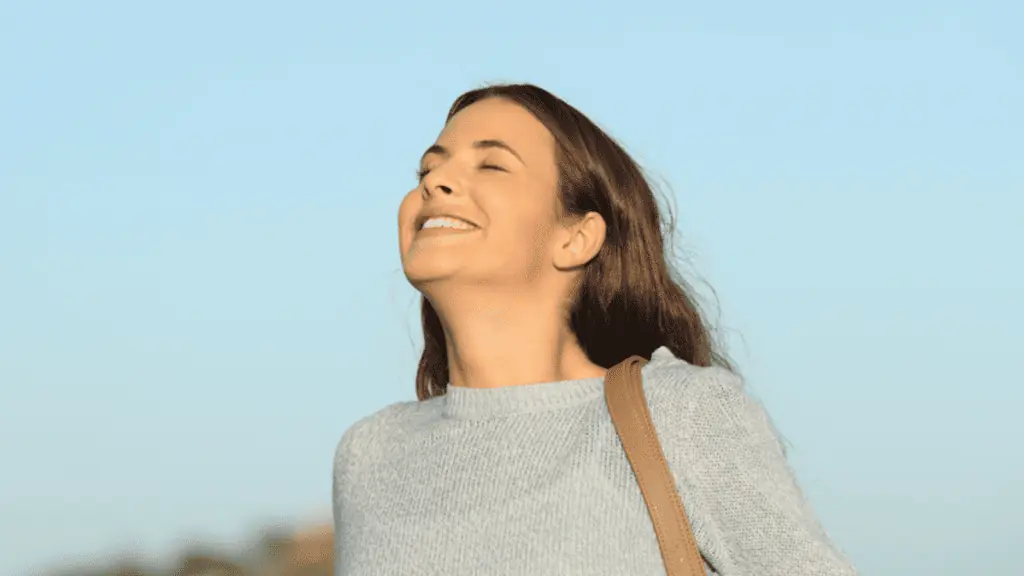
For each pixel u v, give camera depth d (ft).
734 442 8.91
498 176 9.58
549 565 8.72
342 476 10.30
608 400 9.09
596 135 10.12
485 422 9.47
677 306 10.36
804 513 8.89
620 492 8.89
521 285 9.57
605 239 10.08
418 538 9.22
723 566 8.87
